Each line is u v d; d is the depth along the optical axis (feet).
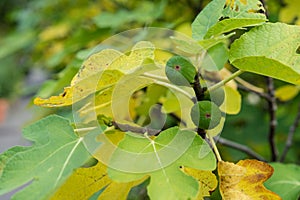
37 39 9.06
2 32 15.30
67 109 4.07
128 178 2.84
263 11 3.42
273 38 3.15
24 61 13.24
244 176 3.03
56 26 7.98
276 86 6.19
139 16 5.98
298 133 6.88
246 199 2.95
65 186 3.00
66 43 6.37
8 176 2.84
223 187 3.01
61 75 4.73
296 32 3.15
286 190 3.59
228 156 5.87
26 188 2.78
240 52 3.14
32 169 2.87
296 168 3.72
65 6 9.42
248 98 6.80
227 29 3.16
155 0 6.34
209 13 3.29
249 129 6.95
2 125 13.15
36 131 3.07
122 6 7.20
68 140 2.99
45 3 9.50
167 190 2.80
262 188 3.01
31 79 15.01
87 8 8.10
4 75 14.99
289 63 3.10
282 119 7.06
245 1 3.30
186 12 5.99
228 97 3.82
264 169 3.05
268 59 2.95
